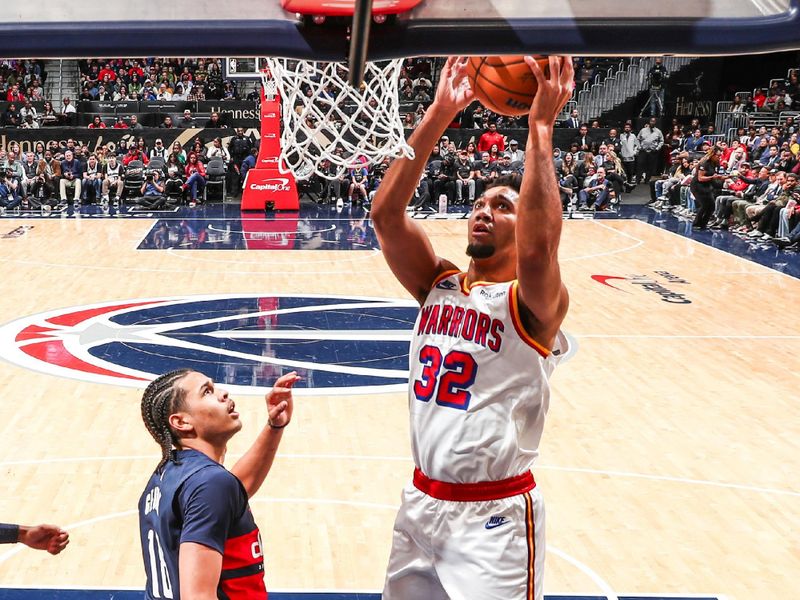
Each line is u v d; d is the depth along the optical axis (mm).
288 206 22000
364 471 6984
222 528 2764
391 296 13148
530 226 2746
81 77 27359
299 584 5312
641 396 8938
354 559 5625
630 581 5410
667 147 25734
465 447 3131
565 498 6574
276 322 11594
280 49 1845
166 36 1831
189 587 2646
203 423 2977
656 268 15430
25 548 5660
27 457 7176
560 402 8727
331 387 9047
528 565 3203
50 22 1820
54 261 15344
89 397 8656
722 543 5938
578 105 27594
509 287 3143
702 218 19656
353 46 1727
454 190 23281
